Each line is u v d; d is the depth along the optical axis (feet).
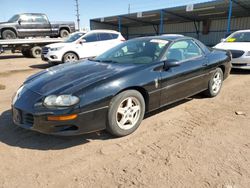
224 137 10.39
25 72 31.35
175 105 14.71
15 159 8.97
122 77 10.22
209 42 84.64
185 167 8.25
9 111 14.23
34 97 9.68
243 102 15.14
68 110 8.97
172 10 67.36
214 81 15.97
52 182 7.64
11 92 19.49
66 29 60.44
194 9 61.36
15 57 55.98
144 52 12.73
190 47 14.15
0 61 46.52
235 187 7.18
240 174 7.79
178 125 11.78
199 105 14.66
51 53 34.32
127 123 10.84
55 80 10.50
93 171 8.19
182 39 13.75
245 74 24.58
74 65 12.71
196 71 13.69
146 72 11.02
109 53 14.21
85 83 9.67
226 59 16.67
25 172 8.18
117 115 10.22
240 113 13.08
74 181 7.67
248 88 18.67
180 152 9.23
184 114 13.21
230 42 26.76
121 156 9.08
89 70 11.25
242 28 74.33
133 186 7.34
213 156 8.89
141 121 11.39
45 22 55.88
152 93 11.25
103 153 9.32
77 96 9.12
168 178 7.68
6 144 10.10
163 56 12.11
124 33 112.57
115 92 9.81
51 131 9.21
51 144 10.07
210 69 14.99
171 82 12.09
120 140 10.36
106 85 9.72
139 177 7.77
